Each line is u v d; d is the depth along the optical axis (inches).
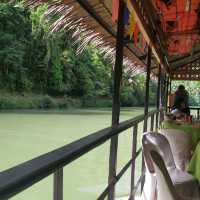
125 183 235.9
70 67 957.2
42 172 42.2
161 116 292.8
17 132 653.9
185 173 111.8
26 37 762.2
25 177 38.6
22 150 518.0
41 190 308.2
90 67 1034.7
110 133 83.3
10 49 769.6
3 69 829.2
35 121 794.8
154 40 199.0
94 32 147.3
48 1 100.7
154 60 308.0
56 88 963.3
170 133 133.6
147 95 204.5
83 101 1062.4
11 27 733.9
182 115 234.2
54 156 48.6
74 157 53.0
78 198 300.4
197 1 182.2
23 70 850.8
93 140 65.7
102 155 451.5
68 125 762.8
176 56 401.7
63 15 113.7
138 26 148.4
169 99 449.4
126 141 510.0
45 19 118.7
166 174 82.9
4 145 540.7
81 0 107.6
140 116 151.6
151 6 161.2
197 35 248.2
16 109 904.3
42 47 802.2
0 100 869.8
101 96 1102.4
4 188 34.9
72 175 367.6
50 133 660.1
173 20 216.4
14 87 884.6
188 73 496.1
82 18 124.0
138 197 141.7
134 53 232.1
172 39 273.9
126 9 136.9
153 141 108.9
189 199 91.7
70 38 143.2
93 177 366.9
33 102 941.2
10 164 440.8
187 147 130.9
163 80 391.5
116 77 118.6
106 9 124.2
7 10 633.6
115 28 151.9
